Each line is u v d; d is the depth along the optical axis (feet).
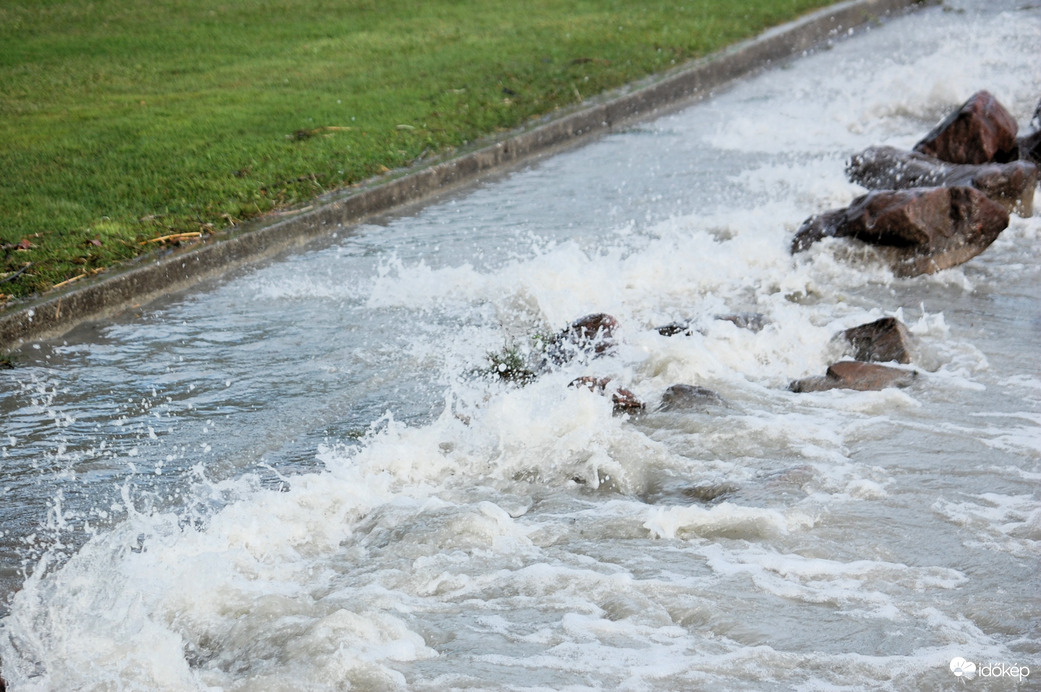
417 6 73.00
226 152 41.19
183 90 51.37
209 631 15.49
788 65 63.26
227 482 20.21
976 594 15.58
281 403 23.66
